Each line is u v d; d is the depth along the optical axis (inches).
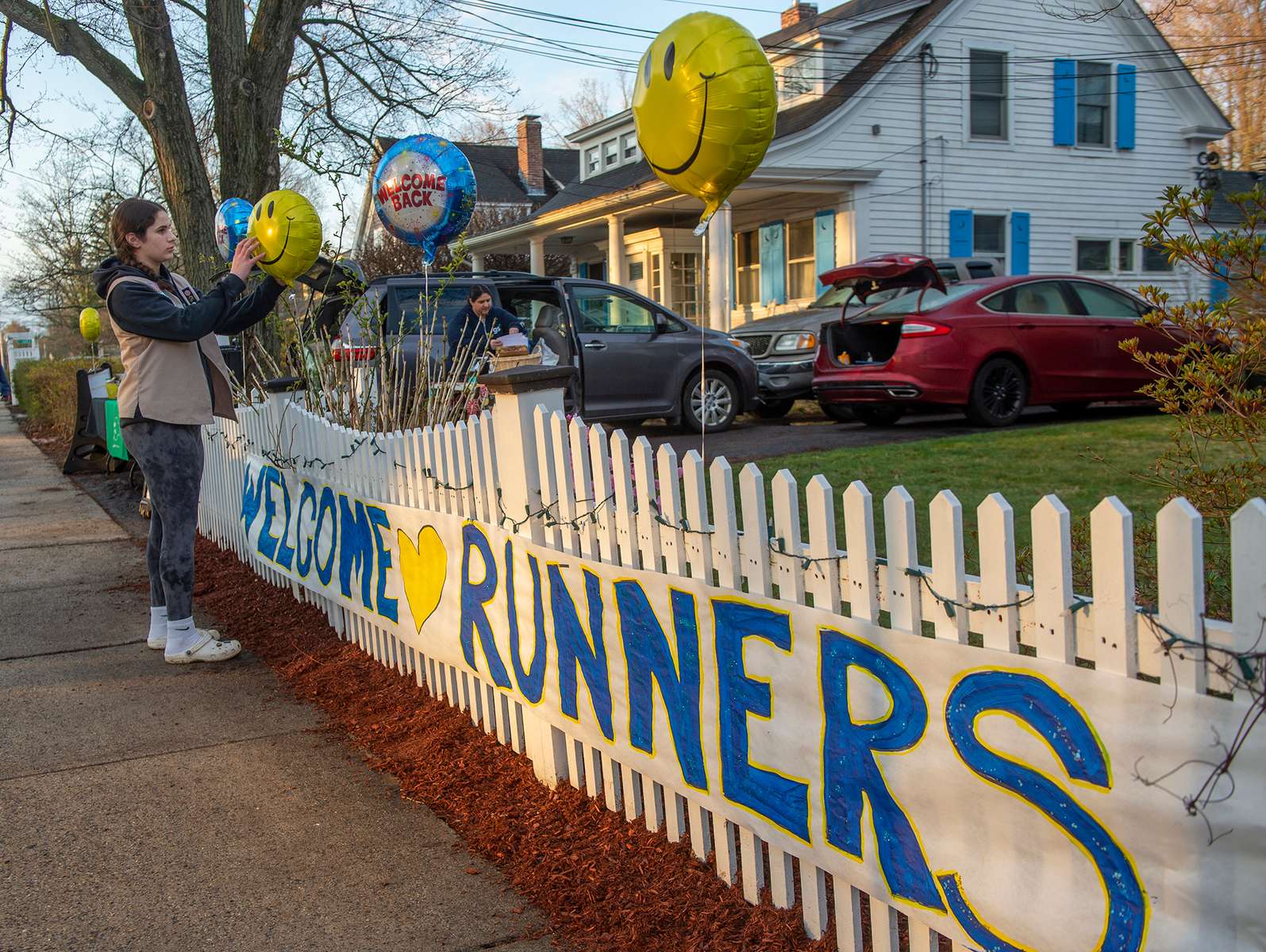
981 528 78.8
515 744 149.1
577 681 129.6
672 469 109.3
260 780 147.7
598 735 126.6
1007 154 733.9
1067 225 762.2
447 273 248.5
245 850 127.6
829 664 92.6
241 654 208.2
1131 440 307.0
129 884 119.9
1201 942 66.3
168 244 185.3
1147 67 775.7
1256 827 62.8
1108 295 413.4
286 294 277.6
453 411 223.9
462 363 243.9
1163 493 219.0
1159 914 68.6
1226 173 823.1
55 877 121.5
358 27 505.7
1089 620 71.9
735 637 103.2
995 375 382.9
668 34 121.4
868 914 106.0
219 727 168.2
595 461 120.9
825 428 417.1
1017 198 741.3
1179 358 119.4
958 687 80.4
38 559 295.0
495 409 139.4
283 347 304.0
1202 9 791.1
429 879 120.1
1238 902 64.2
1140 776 68.7
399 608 177.6
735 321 827.4
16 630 224.7
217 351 198.4
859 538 88.4
